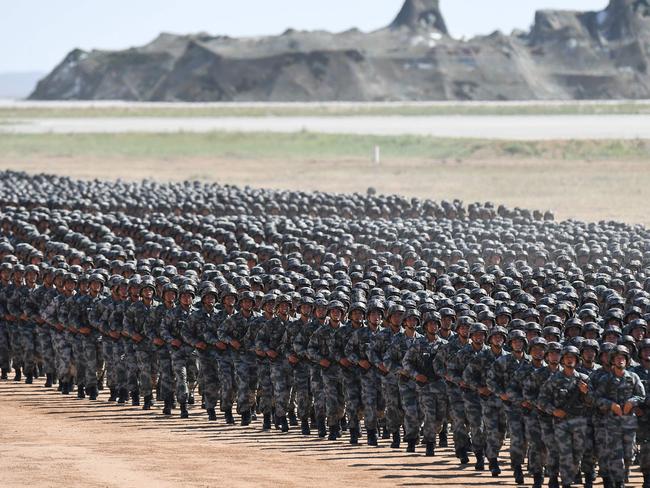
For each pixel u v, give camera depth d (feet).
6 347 377.30
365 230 469.16
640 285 345.10
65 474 224.74
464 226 481.05
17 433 282.77
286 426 298.76
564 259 390.83
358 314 278.87
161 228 486.79
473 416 254.27
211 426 303.48
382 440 290.97
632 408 229.86
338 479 231.91
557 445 234.99
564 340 263.49
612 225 481.87
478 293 313.32
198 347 307.99
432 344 263.90
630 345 255.91
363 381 278.87
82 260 390.01
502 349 251.80
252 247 437.17
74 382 361.71
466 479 242.17
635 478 256.11
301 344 288.10
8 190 629.92
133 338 324.39
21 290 367.66
